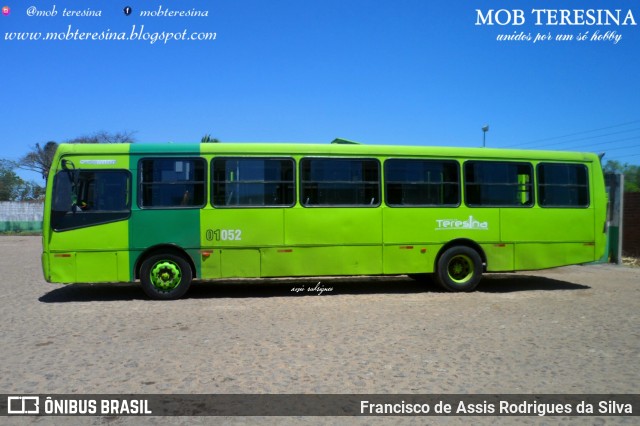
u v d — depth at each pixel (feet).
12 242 101.96
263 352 21.66
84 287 40.52
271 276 35.09
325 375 18.78
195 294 37.04
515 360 20.57
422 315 29.27
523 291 38.27
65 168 33.53
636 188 112.06
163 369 19.48
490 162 38.11
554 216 38.86
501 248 37.99
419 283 42.60
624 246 59.57
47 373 19.10
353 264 35.99
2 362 20.45
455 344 22.90
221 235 34.58
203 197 34.55
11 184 173.47
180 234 34.22
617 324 26.96
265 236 35.01
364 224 36.14
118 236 33.71
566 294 36.83
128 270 33.83
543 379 18.38
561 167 39.29
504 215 38.06
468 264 37.91
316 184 35.76
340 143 39.34
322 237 35.60
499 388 17.51
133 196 33.94
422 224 36.94
